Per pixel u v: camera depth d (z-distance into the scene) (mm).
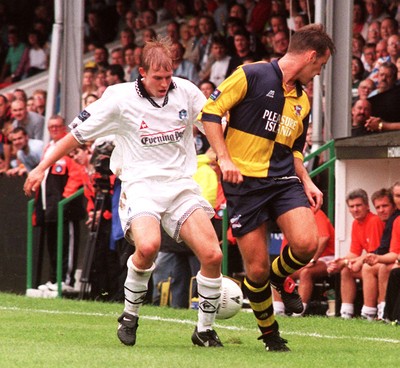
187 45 61188
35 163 52219
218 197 41000
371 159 38250
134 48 62875
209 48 58469
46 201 45969
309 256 23312
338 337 28250
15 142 51969
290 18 52312
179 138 24562
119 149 25000
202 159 39562
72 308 37844
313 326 31484
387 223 35156
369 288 35125
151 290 42219
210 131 23422
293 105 23766
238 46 54969
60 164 45656
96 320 32844
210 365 20906
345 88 42125
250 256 23656
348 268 36250
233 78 23547
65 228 45844
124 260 40625
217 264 24000
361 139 37062
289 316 35750
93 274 43406
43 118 57594
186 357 22281
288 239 23359
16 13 78250
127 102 24344
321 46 23531
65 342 26031
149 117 24344
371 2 52906
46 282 48594
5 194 50250
